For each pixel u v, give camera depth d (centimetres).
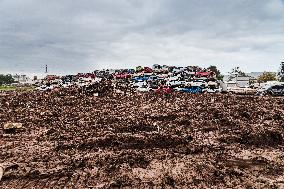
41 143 1720
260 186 1287
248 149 1734
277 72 8550
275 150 1752
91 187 1223
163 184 1262
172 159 1511
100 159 1452
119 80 4622
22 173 1307
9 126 1972
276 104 2914
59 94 3316
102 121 2105
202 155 1593
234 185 1288
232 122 2092
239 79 5756
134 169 1388
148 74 5388
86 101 2959
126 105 2773
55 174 1307
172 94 3406
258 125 2108
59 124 2106
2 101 2977
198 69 6109
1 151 1582
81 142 1659
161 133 1791
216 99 3070
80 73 6278
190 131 1952
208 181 1307
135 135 1733
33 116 2359
